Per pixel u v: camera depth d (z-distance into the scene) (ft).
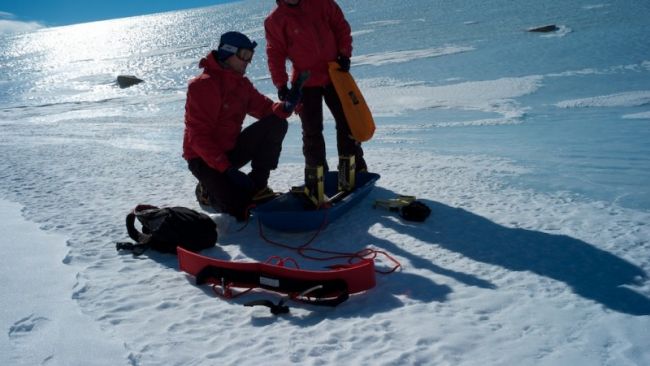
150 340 7.66
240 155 13.52
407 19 137.49
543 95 38.34
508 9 128.98
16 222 13.65
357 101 14.39
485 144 23.66
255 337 7.73
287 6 13.92
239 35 12.50
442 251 11.12
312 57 14.17
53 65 146.30
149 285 9.82
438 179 17.08
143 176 19.38
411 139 26.30
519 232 11.98
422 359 6.91
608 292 8.96
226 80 12.75
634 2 108.78
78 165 21.84
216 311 8.68
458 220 12.97
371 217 13.51
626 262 10.14
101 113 53.62
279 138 13.48
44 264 10.69
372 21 142.20
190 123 12.60
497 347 7.15
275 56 14.44
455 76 54.65
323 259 11.15
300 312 8.64
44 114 55.11
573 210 13.43
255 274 9.30
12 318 8.32
